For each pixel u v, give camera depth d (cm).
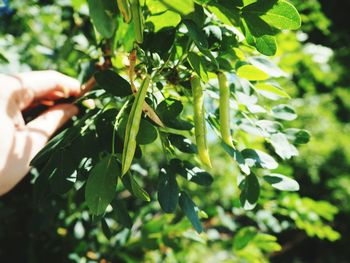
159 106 18
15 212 31
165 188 18
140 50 18
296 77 64
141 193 16
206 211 39
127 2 15
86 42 32
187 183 49
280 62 35
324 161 116
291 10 16
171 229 32
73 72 32
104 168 16
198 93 18
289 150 21
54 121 20
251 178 20
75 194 29
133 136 16
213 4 17
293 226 41
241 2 17
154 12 17
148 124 17
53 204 29
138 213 36
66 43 30
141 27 15
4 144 18
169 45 18
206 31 18
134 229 38
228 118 19
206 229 41
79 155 18
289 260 130
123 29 22
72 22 35
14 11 39
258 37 17
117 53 24
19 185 30
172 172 19
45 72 21
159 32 18
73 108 22
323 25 49
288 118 23
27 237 32
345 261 131
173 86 20
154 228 32
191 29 16
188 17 17
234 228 39
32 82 20
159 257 37
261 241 32
